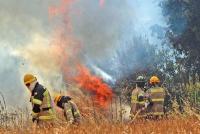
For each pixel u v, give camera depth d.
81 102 16.31
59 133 9.27
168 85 31.14
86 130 9.40
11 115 14.12
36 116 13.11
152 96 16.61
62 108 14.39
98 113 15.53
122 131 8.91
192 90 20.78
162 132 8.70
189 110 13.59
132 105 16.47
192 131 8.59
